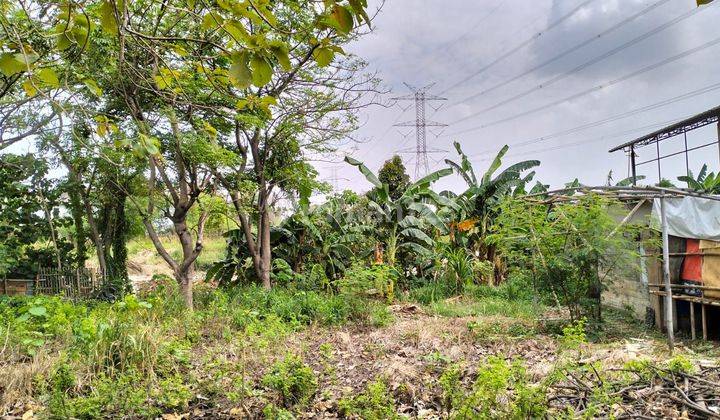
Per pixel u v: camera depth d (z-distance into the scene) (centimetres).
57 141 783
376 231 1568
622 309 1122
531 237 950
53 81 211
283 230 1492
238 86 173
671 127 1377
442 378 478
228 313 930
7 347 596
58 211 1321
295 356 582
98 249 1340
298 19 717
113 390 481
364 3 163
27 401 484
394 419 429
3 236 1241
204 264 2380
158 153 243
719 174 1286
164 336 710
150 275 2208
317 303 1070
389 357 711
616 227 892
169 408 486
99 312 773
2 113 638
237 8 173
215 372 567
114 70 728
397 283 1521
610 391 450
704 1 149
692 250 909
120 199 1345
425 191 1575
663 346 793
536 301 1009
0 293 1212
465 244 1639
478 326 920
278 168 1277
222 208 1146
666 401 425
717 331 904
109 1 188
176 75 276
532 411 385
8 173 1149
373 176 1395
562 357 645
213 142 285
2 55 188
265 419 458
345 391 530
